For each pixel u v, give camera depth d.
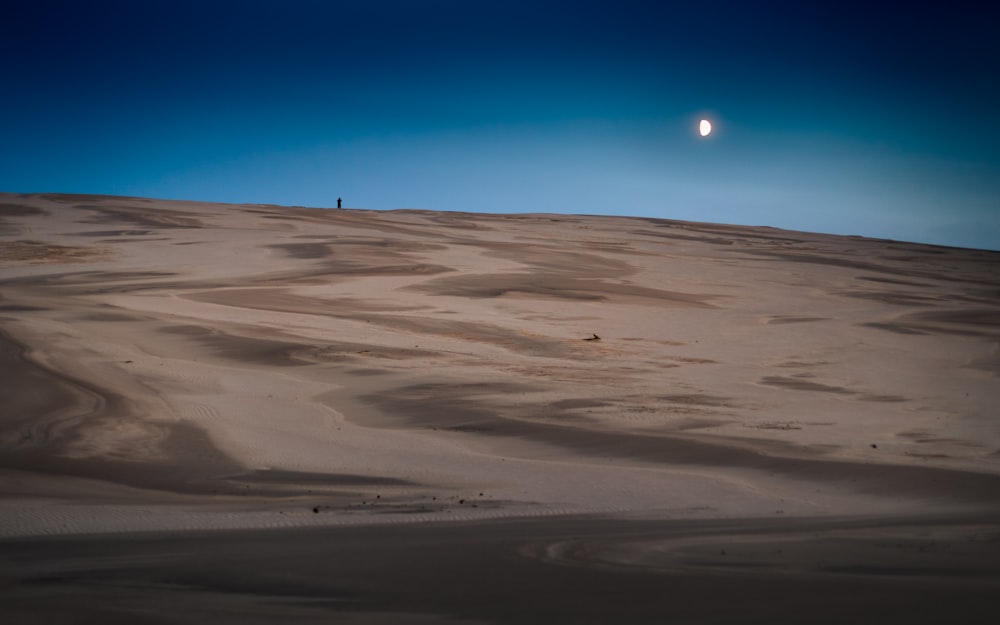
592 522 12.75
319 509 14.55
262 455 20.33
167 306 44.28
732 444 20.92
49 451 20.23
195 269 60.22
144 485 17.39
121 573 8.64
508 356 36.25
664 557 9.37
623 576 8.27
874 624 6.22
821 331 47.00
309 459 19.97
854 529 11.52
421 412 25.27
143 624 6.49
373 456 20.28
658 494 16.25
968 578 8.07
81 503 15.31
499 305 50.31
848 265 84.75
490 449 21.17
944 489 16.39
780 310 54.16
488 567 8.79
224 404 25.86
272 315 43.38
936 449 21.27
